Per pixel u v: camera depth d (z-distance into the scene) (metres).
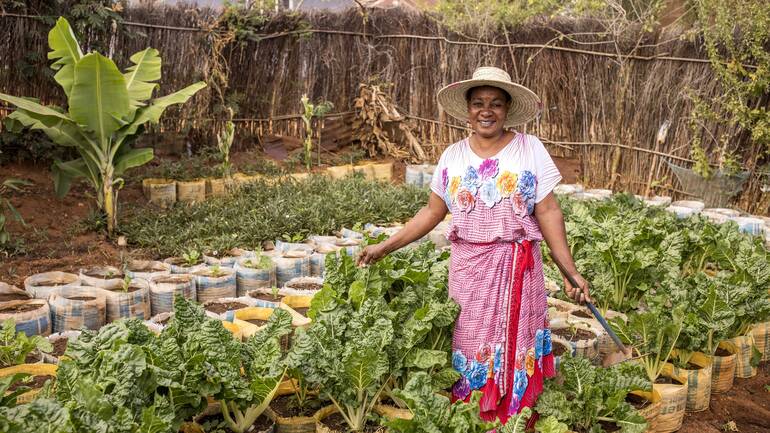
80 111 6.97
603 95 10.85
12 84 9.00
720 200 9.88
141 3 10.32
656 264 5.43
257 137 11.82
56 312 5.16
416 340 3.67
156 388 3.19
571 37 10.91
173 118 10.64
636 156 10.66
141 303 5.53
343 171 11.20
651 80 10.34
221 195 9.05
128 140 7.57
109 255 6.96
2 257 6.59
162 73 10.55
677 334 4.41
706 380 4.53
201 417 3.64
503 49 11.59
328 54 12.42
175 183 9.03
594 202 7.94
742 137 9.73
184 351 3.30
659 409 4.09
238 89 11.51
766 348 5.53
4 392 2.99
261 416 3.74
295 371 3.65
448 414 3.11
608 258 5.34
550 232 3.57
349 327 3.78
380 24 12.88
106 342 3.18
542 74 11.29
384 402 3.97
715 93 9.75
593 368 3.87
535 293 3.60
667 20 13.36
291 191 8.85
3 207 7.62
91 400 2.76
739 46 9.38
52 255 6.79
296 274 6.49
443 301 4.01
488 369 3.59
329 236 7.45
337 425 3.70
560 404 3.64
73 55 7.07
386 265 4.19
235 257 6.68
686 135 10.12
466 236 3.62
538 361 3.66
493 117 3.50
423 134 12.77
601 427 3.77
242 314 5.00
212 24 10.82
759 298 5.14
